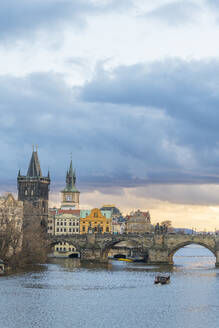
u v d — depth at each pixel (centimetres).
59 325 13988
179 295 18388
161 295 18362
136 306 16388
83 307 16088
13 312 15250
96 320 14550
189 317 15025
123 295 18250
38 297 17488
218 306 16488
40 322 14238
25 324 14025
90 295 18150
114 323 14275
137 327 13912
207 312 15650
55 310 15600
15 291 18550
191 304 16775
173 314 15375
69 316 14925
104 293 18612
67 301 16950
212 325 14212
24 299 17088
